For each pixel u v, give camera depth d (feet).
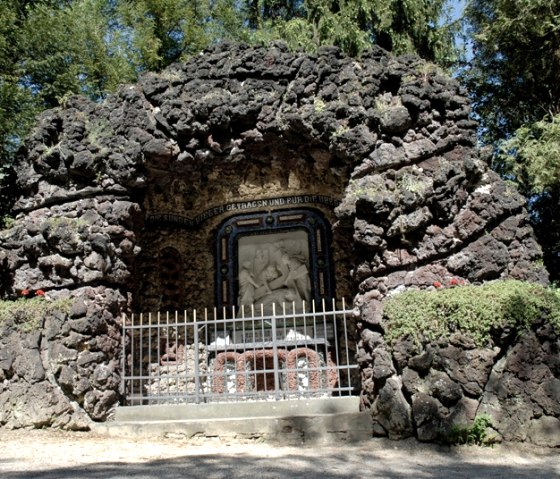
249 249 42.45
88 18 61.72
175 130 30.73
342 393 37.60
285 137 30.63
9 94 39.83
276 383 28.60
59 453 23.54
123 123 31.32
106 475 19.22
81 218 30.60
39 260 30.22
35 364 27.84
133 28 65.31
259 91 30.76
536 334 24.30
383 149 29.01
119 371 30.27
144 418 28.58
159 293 39.96
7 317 28.55
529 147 38.04
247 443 26.25
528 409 23.53
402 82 30.12
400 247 28.14
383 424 25.30
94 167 30.83
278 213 42.70
